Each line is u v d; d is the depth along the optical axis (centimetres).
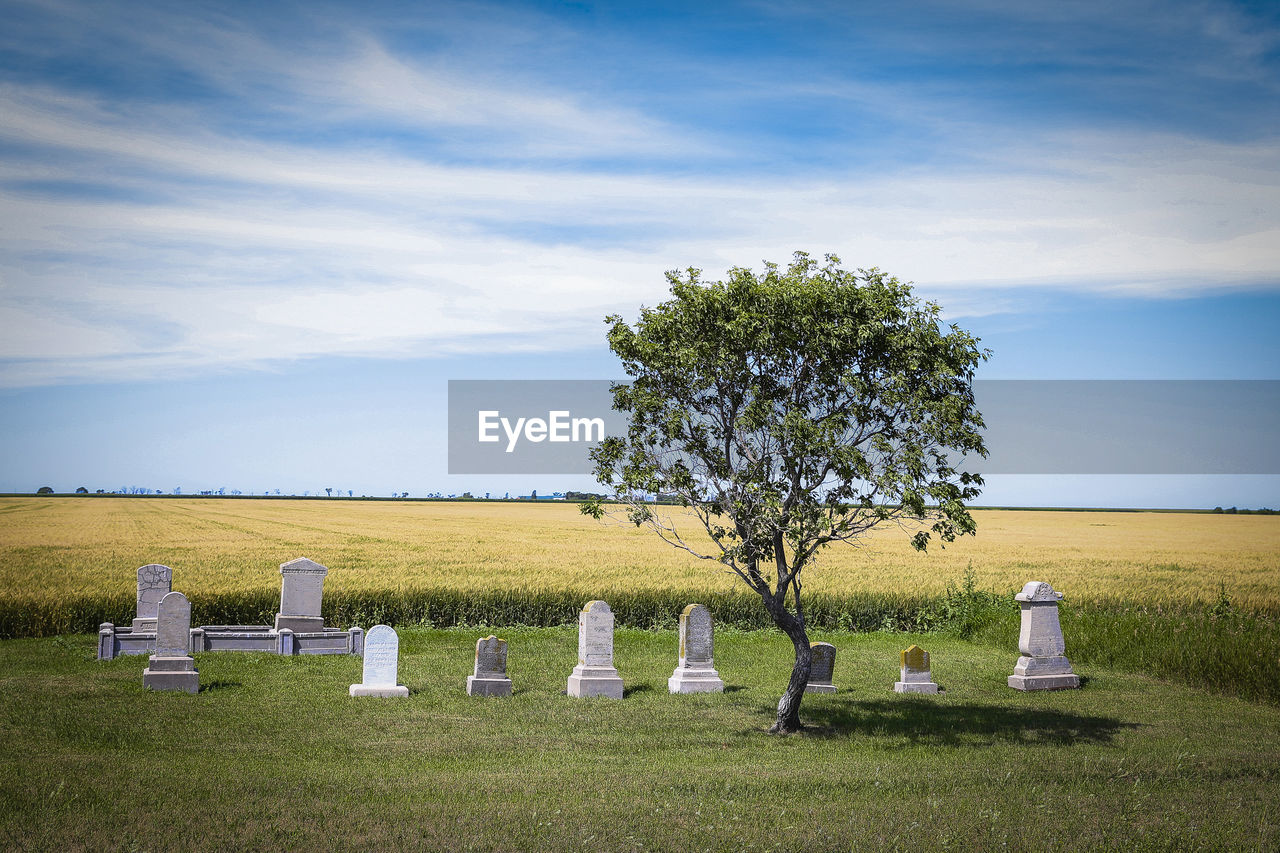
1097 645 2600
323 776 1271
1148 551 5541
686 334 1577
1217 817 1090
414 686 2070
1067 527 8700
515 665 2400
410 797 1156
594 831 1022
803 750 1515
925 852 971
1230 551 5581
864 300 1552
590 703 1927
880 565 4425
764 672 2403
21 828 984
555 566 4041
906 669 2153
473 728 1659
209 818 1043
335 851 952
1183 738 1642
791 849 975
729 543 1644
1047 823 1062
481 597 3147
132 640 2364
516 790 1202
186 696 1878
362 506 12575
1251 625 2606
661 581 3525
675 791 1203
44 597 2812
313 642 2508
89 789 1150
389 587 3178
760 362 1578
